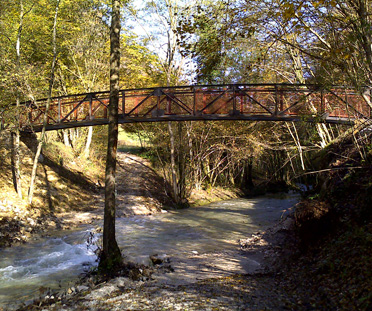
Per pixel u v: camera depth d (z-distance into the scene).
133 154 35.09
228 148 25.41
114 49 10.03
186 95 18.47
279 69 18.39
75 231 15.38
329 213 9.78
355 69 9.80
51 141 25.89
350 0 8.64
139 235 14.87
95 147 31.11
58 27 23.23
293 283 7.59
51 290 8.14
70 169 24.41
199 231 15.73
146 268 9.84
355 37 8.52
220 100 16.33
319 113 13.66
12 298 7.72
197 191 28.27
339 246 8.22
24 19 20.22
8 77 17.02
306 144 20.55
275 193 31.45
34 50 21.98
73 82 26.16
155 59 25.27
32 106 20.45
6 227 14.22
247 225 17.00
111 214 9.73
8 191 17.41
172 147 24.89
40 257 11.36
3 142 20.55
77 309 6.48
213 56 11.97
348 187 10.91
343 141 14.19
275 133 21.11
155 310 6.28
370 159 11.27
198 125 25.77
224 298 6.88
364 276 6.21
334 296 6.12
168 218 19.33
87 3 24.86
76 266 10.34
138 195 23.98
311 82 16.05
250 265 10.23
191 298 6.96
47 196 19.14
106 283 8.34
